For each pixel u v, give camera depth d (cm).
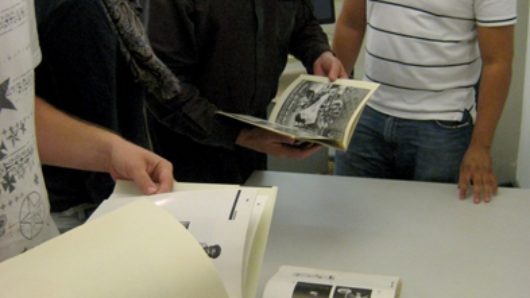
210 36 140
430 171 177
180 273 62
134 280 59
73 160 99
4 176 75
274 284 102
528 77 263
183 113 135
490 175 156
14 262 59
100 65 110
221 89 145
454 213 142
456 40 162
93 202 117
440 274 117
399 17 166
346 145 129
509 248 126
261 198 88
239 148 160
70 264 59
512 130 284
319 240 131
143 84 126
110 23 113
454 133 171
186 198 88
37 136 95
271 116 148
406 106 173
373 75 179
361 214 143
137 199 78
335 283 102
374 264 121
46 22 105
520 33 265
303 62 169
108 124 114
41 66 108
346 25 195
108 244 63
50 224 88
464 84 169
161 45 135
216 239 80
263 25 144
